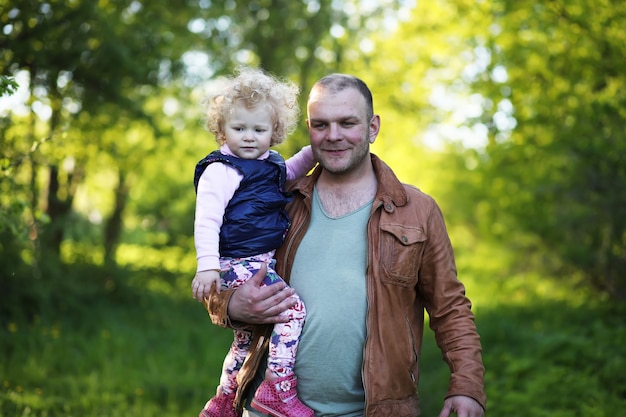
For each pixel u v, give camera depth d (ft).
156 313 38.01
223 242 9.89
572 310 34.68
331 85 9.86
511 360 24.27
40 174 38.73
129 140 45.11
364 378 9.55
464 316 10.05
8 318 30.01
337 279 9.86
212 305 9.82
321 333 9.73
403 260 9.86
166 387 24.40
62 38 29.14
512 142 35.65
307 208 10.24
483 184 40.83
